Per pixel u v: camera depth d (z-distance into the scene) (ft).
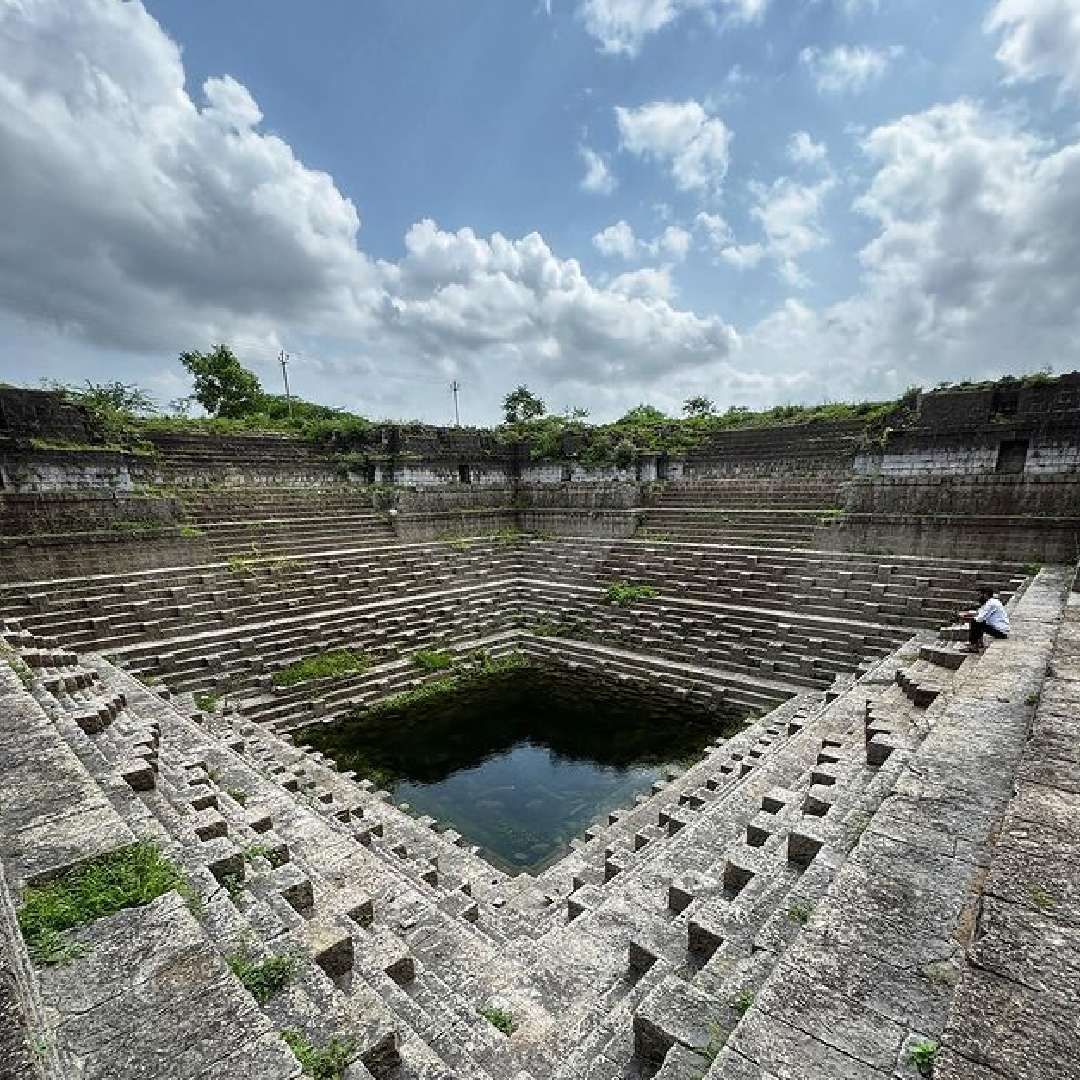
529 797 40.55
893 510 64.85
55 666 37.78
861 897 13.07
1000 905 10.19
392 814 35.04
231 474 80.84
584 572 76.79
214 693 49.42
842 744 29.07
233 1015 10.36
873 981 11.00
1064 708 17.71
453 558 79.87
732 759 39.06
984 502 59.00
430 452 98.02
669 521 83.41
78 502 58.23
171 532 61.62
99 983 10.87
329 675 53.83
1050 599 40.27
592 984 18.19
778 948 13.98
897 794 16.93
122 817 16.19
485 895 28.40
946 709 22.61
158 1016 10.29
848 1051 9.72
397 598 68.49
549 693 56.34
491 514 94.89
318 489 83.87
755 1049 9.90
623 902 21.95
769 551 67.21
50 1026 9.75
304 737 48.03
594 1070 13.56
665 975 15.87
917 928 12.13
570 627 67.36
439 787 41.83
